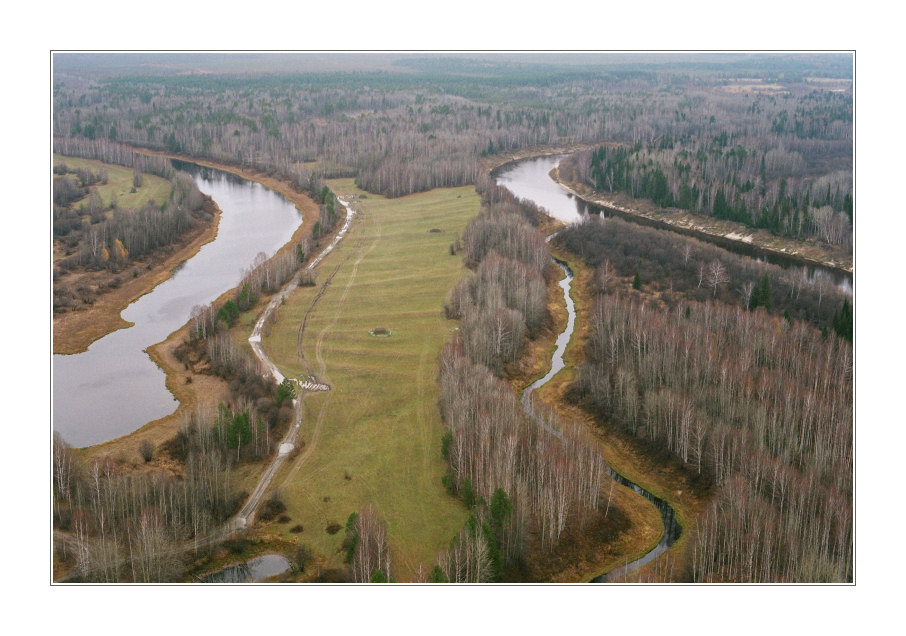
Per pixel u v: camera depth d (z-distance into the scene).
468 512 154.00
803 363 198.75
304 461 172.12
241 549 145.12
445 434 172.38
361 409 193.25
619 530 152.00
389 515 153.88
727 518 141.38
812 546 139.25
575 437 167.88
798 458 167.38
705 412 174.00
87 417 194.75
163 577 136.38
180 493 152.12
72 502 150.00
